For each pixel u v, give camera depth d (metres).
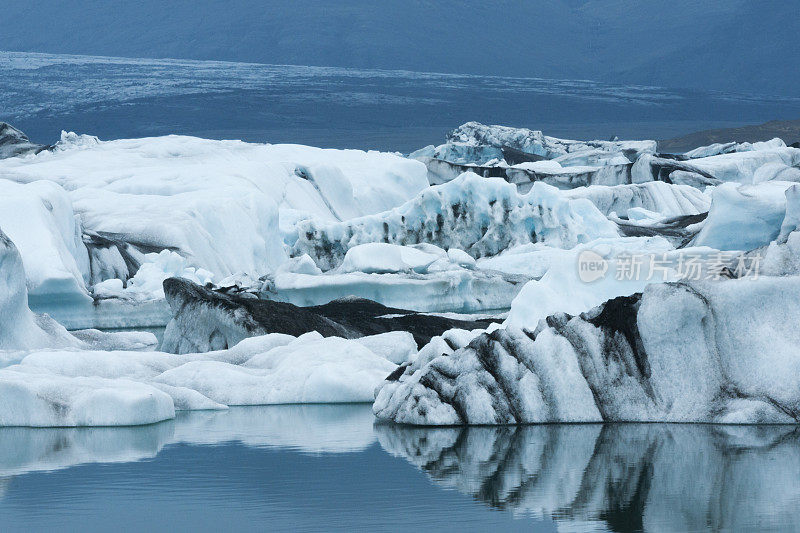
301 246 77.38
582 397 23.31
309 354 29.20
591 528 14.31
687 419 22.91
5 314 34.91
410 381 24.55
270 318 34.19
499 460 19.25
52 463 19.50
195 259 66.56
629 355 23.45
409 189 108.44
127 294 53.47
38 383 24.70
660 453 19.66
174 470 18.72
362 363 28.91
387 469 18.58
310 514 15.30
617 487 16.88
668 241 70.06
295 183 94.69
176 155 110.31
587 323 23.84
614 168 120.94
